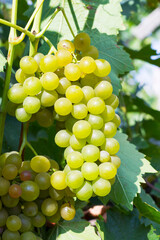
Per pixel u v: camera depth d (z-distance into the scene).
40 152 0.56
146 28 1.24
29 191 0.40
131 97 0.84
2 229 0.41
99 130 0.40
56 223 0.46
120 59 0.56
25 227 0.41
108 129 0.41
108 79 0.44
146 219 0.56
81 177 0.39
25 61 0.40
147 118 0.89
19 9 0.69
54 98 0.41
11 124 0.63
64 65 0.41
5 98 0.44
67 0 0.57
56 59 0.40
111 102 0.42
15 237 0.40
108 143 0.41
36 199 0.43
